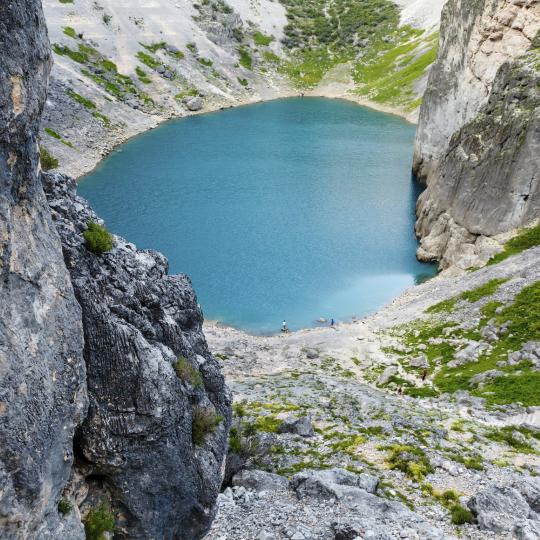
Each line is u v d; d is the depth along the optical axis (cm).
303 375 4969
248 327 6662
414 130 15562
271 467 3144
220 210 10006
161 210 10000
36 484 1318
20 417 1269
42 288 1404
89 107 14838
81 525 1572
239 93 19662
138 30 19575
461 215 7619
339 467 3098
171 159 13050
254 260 8194
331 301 7169
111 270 1828
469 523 2564
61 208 1756
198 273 7831
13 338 1266
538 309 5259
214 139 14800
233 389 4497
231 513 2462
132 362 1691
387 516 2475
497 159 7081
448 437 3572
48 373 1381
